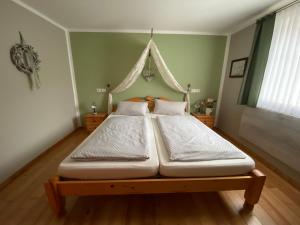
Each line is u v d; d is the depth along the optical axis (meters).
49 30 2.56
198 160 1.39
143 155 1.38
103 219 1.33
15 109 1.90
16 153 1.92
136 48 3.26
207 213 1.41
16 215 1.35
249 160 1.43
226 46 3.32
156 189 1.32
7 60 1.78
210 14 2.37
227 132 3.35
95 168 1.28
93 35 3.16
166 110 3.08
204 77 3.49
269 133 2.15
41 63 2.36
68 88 3.19
